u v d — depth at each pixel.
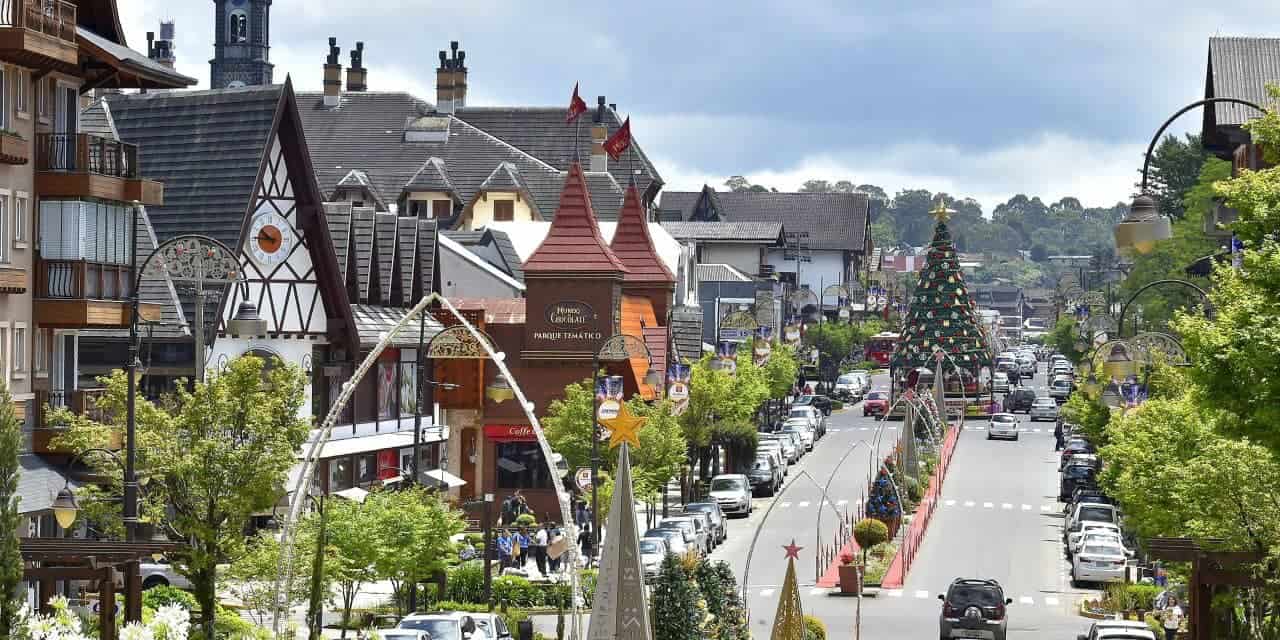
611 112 176.25
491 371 99.44
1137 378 81.88
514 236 137.75
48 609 48.91
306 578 49.88
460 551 73.94
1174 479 58.56
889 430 157.38
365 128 165.25
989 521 104.25
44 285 57.34
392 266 91.88
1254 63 92.38
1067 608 74.31
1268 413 37.22
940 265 182.62
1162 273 145.38
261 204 78.06
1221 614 49.62
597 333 100.31
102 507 48.62
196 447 47.69
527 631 57.31
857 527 86.06
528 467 99.38
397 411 90.56
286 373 49.47
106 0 60.50
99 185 58.31
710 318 187.38
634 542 33.22
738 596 52.12
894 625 67.94
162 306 73.06
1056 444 148.62
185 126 78.88
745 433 112.62
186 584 60.81
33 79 57.16
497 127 175.12
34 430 56.97
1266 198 39.31
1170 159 199.25
